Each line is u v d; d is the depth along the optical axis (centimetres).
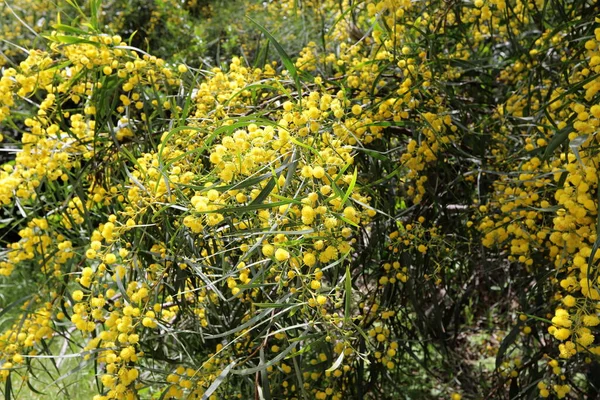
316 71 226
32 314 140
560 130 111
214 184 105
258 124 105
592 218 110
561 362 153
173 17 440
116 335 113
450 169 190
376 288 178
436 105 170
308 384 165
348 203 102
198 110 148
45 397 243
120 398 111
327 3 314
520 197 136
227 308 161
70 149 150
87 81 151
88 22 138
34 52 137
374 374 175
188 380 123
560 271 133
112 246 119
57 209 150
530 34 206
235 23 456
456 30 202
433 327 195
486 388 209
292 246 97
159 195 116
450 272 204
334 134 131
